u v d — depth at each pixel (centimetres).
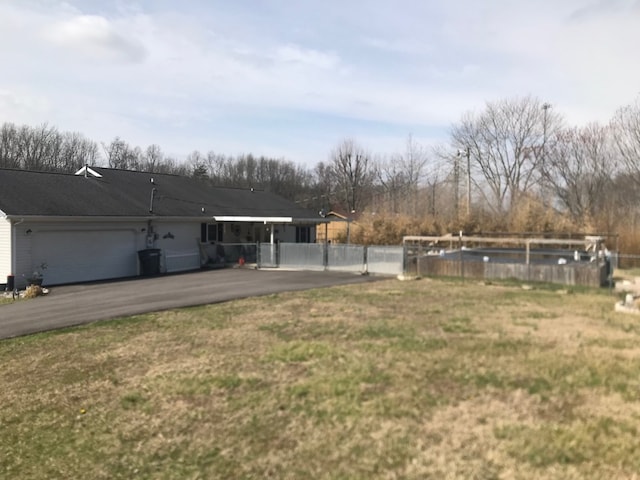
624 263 2359
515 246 2505
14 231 1585
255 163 7006
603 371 617
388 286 1544
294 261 2169
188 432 474
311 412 507
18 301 1312
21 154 4594
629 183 3278
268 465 405
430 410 503
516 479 367
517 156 4053
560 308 1114
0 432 489
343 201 6081
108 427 491
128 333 882
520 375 606
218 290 1457
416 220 2978
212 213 2411
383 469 389
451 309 1102
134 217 1959
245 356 717
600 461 391
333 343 782
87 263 1816
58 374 660
